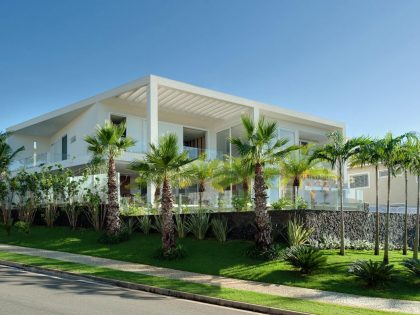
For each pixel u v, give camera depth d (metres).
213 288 11.62
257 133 16.31
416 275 12.81
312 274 13.55
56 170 27.11
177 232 19.14
